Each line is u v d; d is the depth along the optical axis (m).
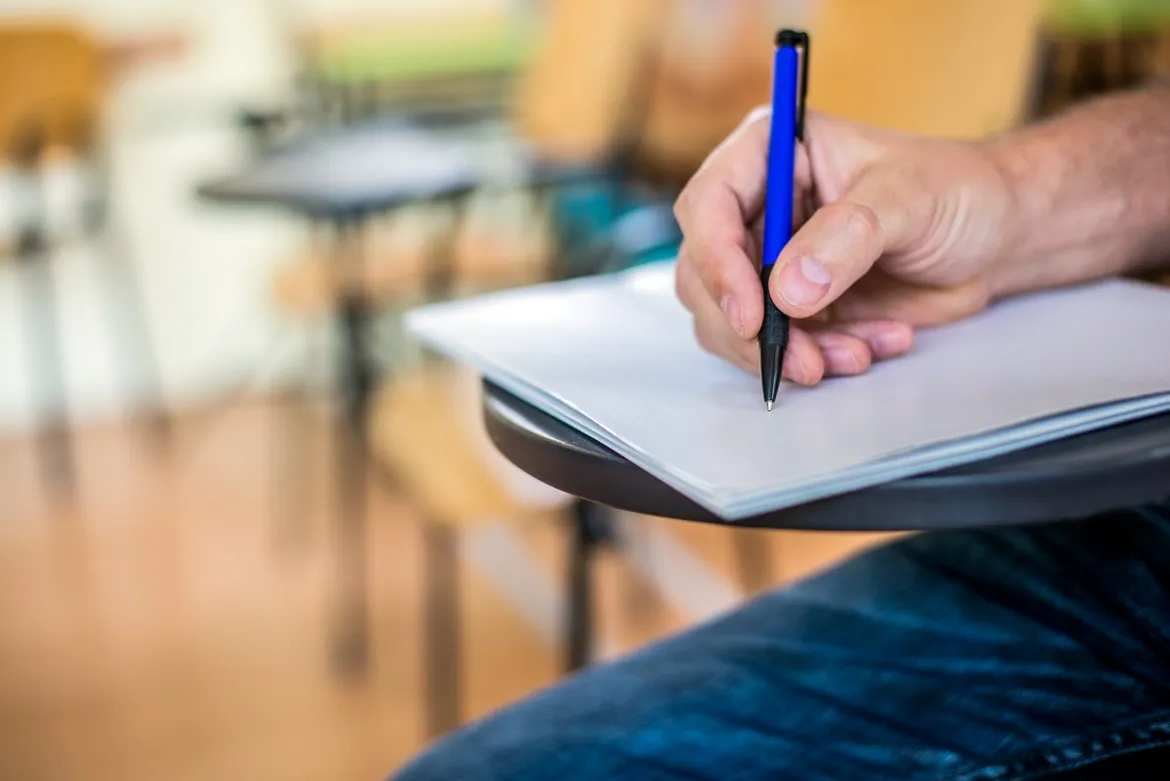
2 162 2.41
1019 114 0.92
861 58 1.11
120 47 2.63
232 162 2.76
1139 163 0.56
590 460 0.42
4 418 2.70
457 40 2.56
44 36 2.39
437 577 1.83
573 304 0.60
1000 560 0.61
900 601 0.60
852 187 0.49
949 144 0.53
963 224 0.49
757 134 0.53
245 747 1.50
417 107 2.55
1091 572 0.58
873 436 0.39
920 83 1.02
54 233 2.54
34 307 2.67
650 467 0.38
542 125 1.90
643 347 0.52
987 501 0.37
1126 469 0.37
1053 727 0.49
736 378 0.47
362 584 1.90
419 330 0.57
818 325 0.50
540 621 1.73
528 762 0.54
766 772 0.51
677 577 1.83
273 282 1.82
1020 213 0.52
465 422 1.26
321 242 1.96
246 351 2.87
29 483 2.43
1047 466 0.37
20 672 1.70
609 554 1.89
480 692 1.57
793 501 0.35
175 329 2.81
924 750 0.50
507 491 1.12
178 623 1.83
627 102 1.70
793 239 0.44
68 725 1.57
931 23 1.02
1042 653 0.54
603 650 1.63
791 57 0.49
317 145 1.63
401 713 1.56
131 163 2.70
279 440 2.63
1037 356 0.46
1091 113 0.59
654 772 0.52
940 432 0.38
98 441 2.66
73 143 2.49
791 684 0.56
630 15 1.70
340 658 1.70
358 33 2.60
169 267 2.78
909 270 0.50
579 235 1.81
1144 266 0.59
